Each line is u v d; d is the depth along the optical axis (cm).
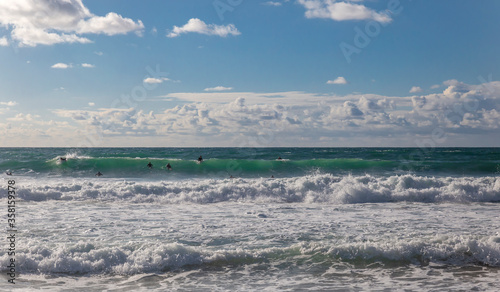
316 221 1067
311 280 641
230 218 1109
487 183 1708
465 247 756
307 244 792
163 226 991
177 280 639
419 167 2784
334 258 738
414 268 698
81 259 692
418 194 1522
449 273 673
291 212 1220
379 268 698
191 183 1716
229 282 631
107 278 645
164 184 1670
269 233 918
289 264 712
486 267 702
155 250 725
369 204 1414
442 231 936
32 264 674
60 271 665
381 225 1012
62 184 1597
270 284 622
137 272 671
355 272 678
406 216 1152
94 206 1308
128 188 1545
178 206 1342
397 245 770
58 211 1196
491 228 973
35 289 589
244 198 1505
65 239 838
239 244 823
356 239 855
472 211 1252
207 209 1277
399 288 605
